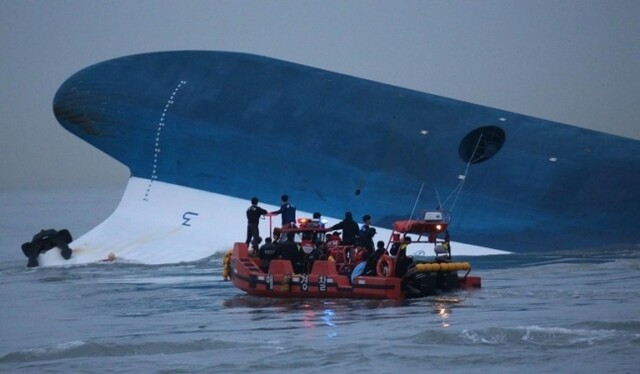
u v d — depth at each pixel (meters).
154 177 60.47
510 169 54.56
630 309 33.09
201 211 57.97
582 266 45.28
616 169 53.78
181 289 44.84
